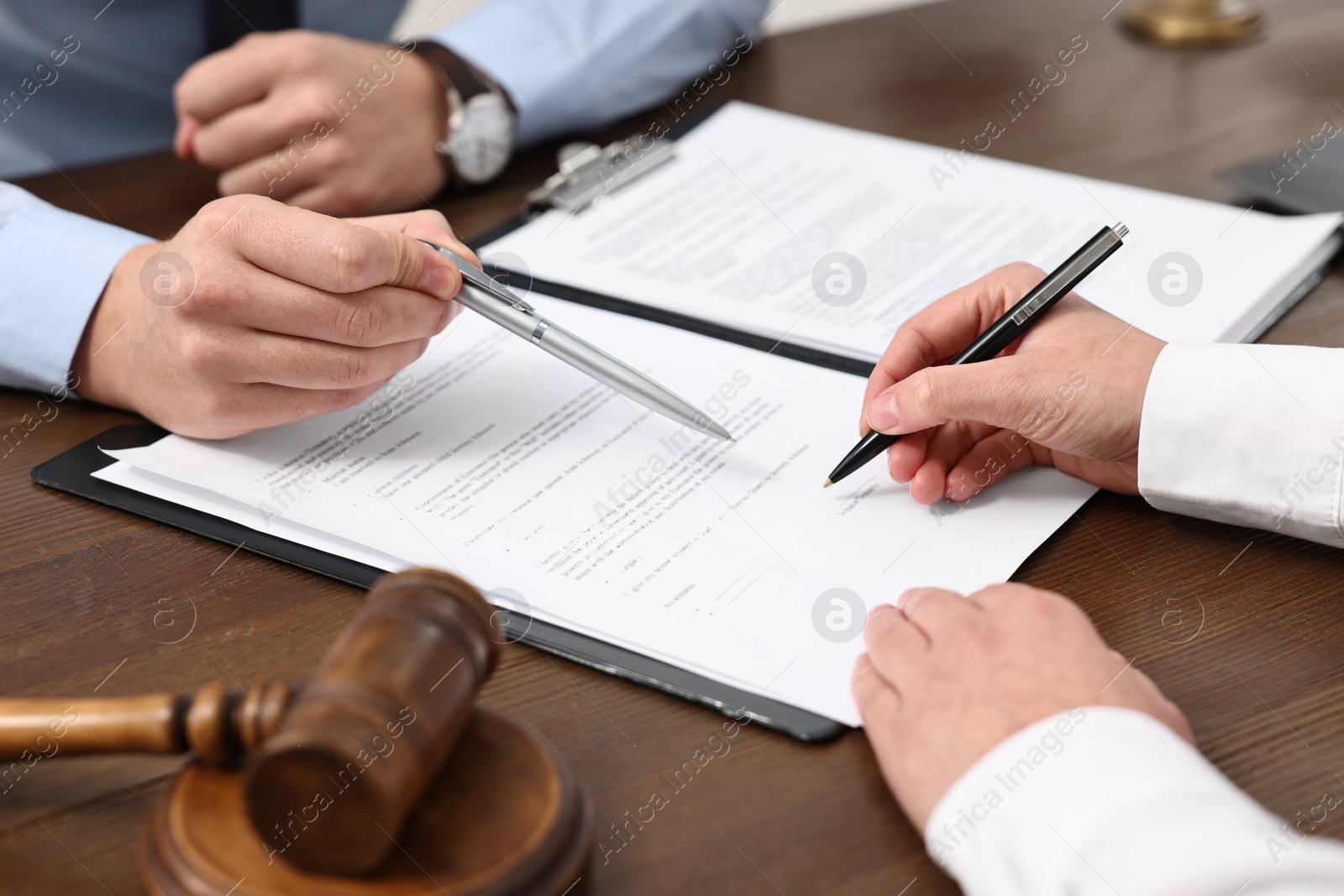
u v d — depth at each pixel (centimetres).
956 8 146
